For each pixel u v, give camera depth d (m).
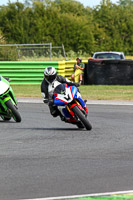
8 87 39.19
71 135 33.88
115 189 19.47
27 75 81.06
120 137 33.09
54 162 24.64
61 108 35.12
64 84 34.94
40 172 22.36
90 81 81.69
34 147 29.08
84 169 23.02
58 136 33.44
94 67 81.00
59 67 81.19
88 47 190.12
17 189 19.36
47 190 19.25
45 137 33.03
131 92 68.50
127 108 52.19
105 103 57.25
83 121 34.81
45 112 48.84
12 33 187.75
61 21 191.00
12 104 39.28
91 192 19.00
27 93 67.31
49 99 35.31
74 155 26.55
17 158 25.69
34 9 197.50
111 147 29.14
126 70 80.38
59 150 28.08
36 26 188.62
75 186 19.89
